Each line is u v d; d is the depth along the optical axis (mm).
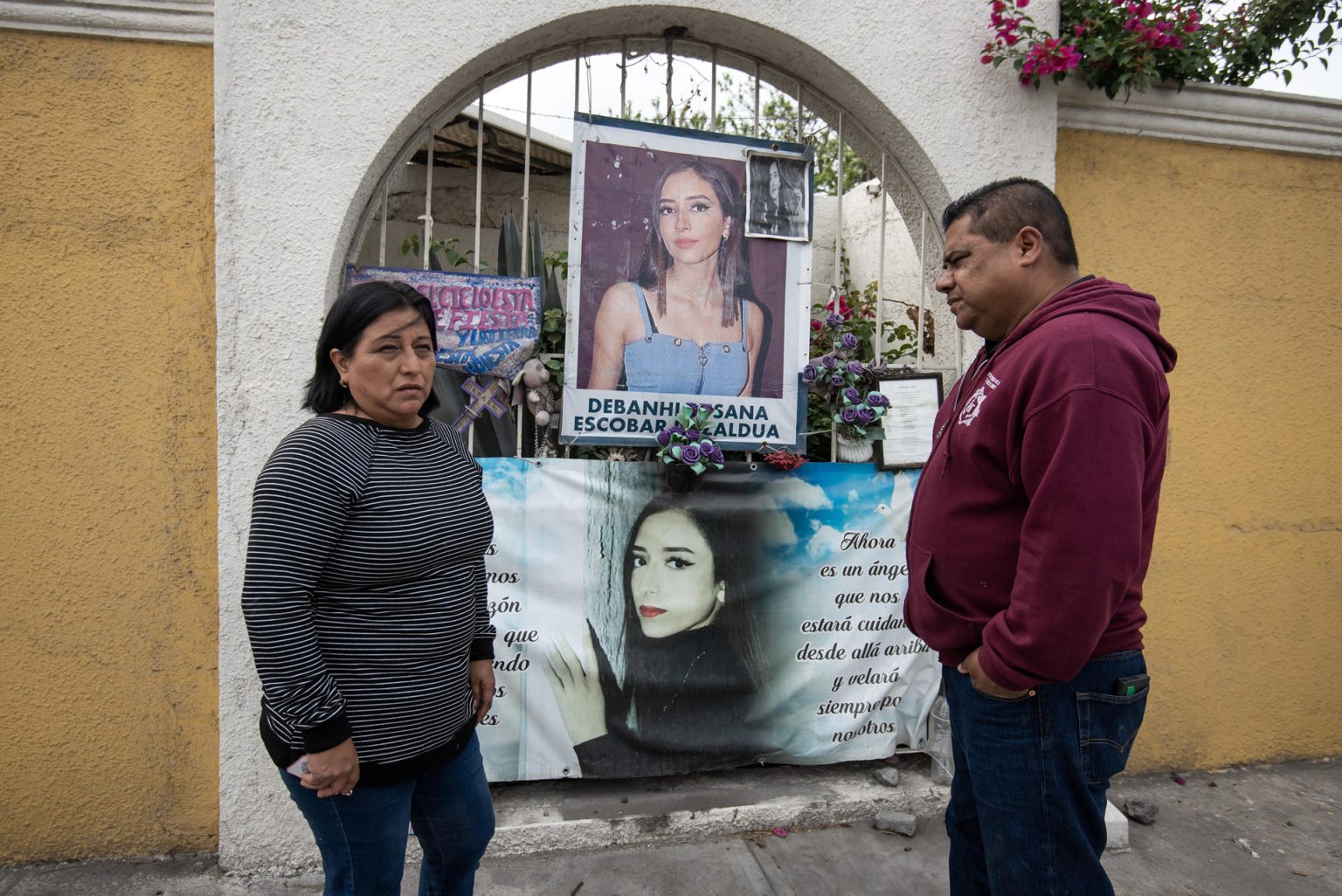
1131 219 3182
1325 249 3385
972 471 1695
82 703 2512
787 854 2705
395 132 2525
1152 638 3275
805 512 2936
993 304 1786
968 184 2943
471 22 2533
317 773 1478
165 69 2482
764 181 2867
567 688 2777
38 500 2457
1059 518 1441
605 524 2785
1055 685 1615
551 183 6348
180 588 2543
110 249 2471
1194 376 3266
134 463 2502
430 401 1828
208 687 2578
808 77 2980
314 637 1493
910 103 2881
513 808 2777
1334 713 3492
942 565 1760
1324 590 3447
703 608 2863
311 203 2463
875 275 5934
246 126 2416
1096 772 1629
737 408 2887
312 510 1478
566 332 2730
